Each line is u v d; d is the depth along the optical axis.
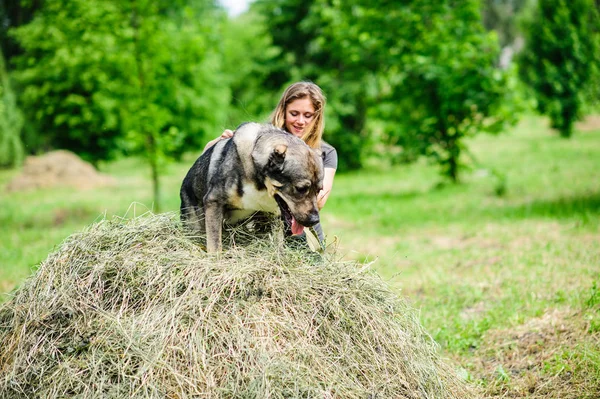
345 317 3.08
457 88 13.91
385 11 14.53
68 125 25.14
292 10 23.66
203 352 2.78
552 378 3.65
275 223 3.78
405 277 6.62
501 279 6.02
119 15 12.19
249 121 4.10
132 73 12.52
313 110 4.13
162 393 2.66
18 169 24.45
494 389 3.64
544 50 27.34
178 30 14.70
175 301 2.96
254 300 3.04
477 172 17.08
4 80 23.98
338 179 20.73
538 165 17.91
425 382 3.11
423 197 13.47
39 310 3.10
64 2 12.48
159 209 13.08
